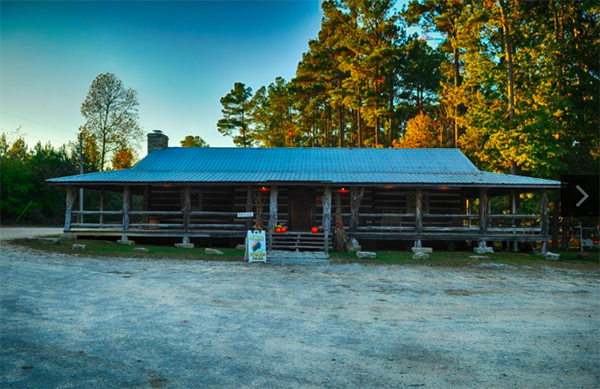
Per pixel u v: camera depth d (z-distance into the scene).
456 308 9.55
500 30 27.91
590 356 6.55
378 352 6.58
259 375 5.61
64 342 6.72
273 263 16.02
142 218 24.16
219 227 22.61
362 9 42.06
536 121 23.17
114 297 9.80
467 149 32.75
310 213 23.73
